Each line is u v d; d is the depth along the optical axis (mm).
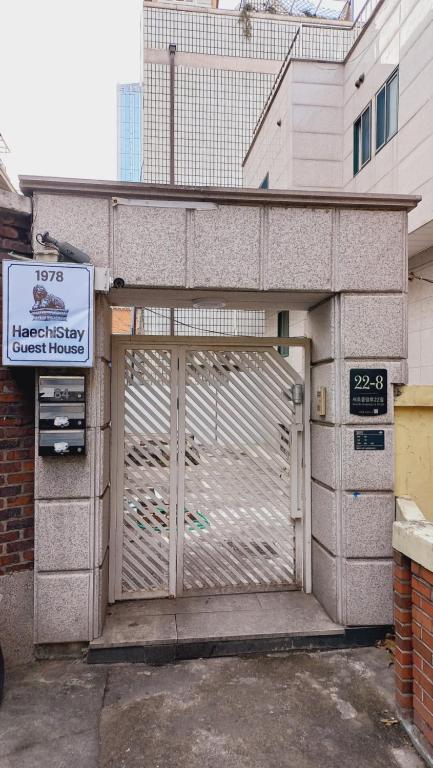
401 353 3512
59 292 3068
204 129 12977
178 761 2344
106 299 3488
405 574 2570
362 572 3430
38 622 3201
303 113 9297
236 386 4027
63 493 3225
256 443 4047
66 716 2654
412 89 6789
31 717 2646
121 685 2939
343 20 12180
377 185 7895
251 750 2412
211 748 2426
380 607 3430
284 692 2873
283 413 4051
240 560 4059
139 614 3590
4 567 3141
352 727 2576
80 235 3236
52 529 3217
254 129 12297
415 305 7672
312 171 9289
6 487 3156
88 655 3170
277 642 3324
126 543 3881
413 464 3410
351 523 3451
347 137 9156
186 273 3348
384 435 3486
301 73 9328
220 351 3992
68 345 3078
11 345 3016
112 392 3826
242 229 3396
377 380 3492
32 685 2936
